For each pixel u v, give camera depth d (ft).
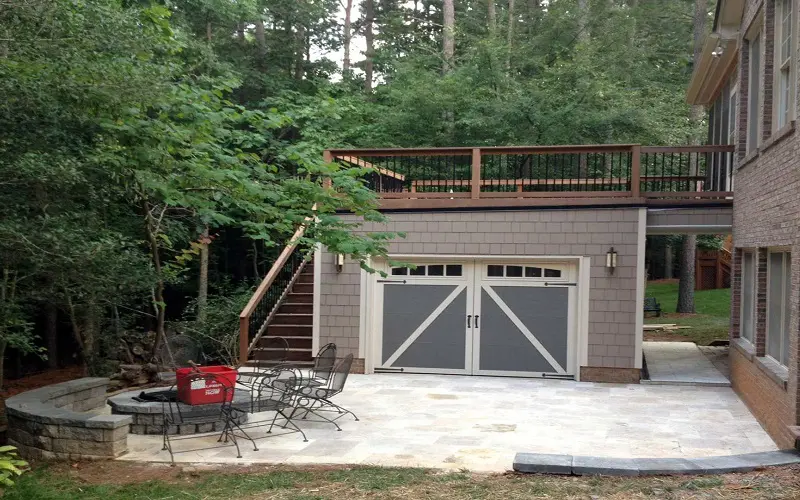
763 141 28.19
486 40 65.67
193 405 24.91
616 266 36.63
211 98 30.71
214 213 26.48
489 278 38.65
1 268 27.94
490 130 60.13
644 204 36.29
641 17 85.30
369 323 39.32
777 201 25.18
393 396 32.68
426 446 23.27
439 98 60.39
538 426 26.43
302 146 30.09
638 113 59.11
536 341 38.14
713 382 35.70
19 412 23.35
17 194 23.61
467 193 38.42
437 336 39.17
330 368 27.48
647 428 26.18
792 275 22.25
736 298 35.29
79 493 18.85
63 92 22.58
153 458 22.09
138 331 55.26
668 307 73.26
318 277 39.73
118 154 25.61
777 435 23.65
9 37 21.62
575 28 76.95
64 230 23.08
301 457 21.90
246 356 39.63
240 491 18.57
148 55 26.50
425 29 95.40
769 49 28.02
